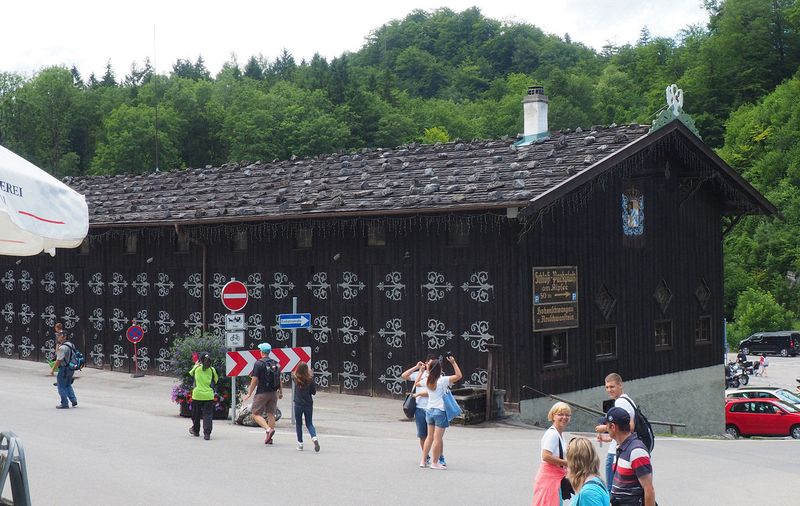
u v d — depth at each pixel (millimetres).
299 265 27109
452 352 23625
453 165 26609
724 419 30844
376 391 25219
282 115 121500
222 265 29047
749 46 126875
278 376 17969
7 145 110000
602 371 25281
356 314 25734
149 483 13750
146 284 31281
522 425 22016
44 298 34812
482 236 23172
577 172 22594
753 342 72625
